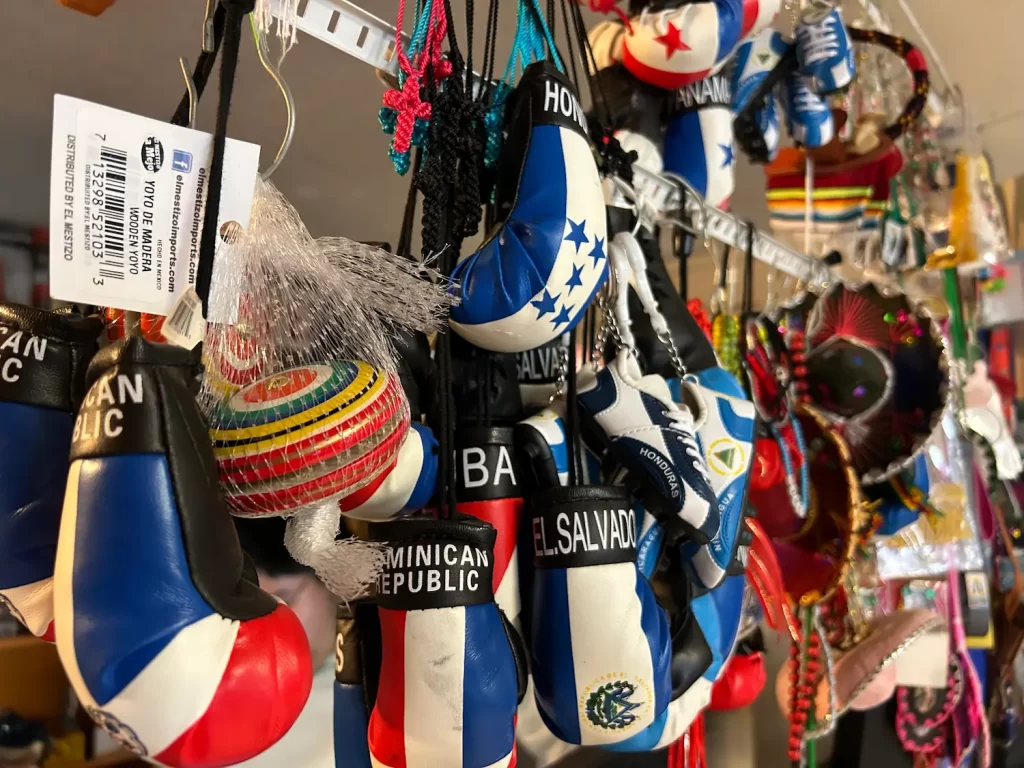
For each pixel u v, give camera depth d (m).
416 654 0.36
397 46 0.42
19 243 0.70
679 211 0.69
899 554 0.95
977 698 0.99
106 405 0.28
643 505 0.50
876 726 1.10
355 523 0.47
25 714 0.58
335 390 0.33
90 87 0.74
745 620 0.70
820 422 0.78
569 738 0.43
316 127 0.83
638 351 0.56
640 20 0.64
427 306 0.38
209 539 0.29
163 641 0.27
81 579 0.27
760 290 1.31
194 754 0.28
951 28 1.04
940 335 0.81
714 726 1.01
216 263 0.33
